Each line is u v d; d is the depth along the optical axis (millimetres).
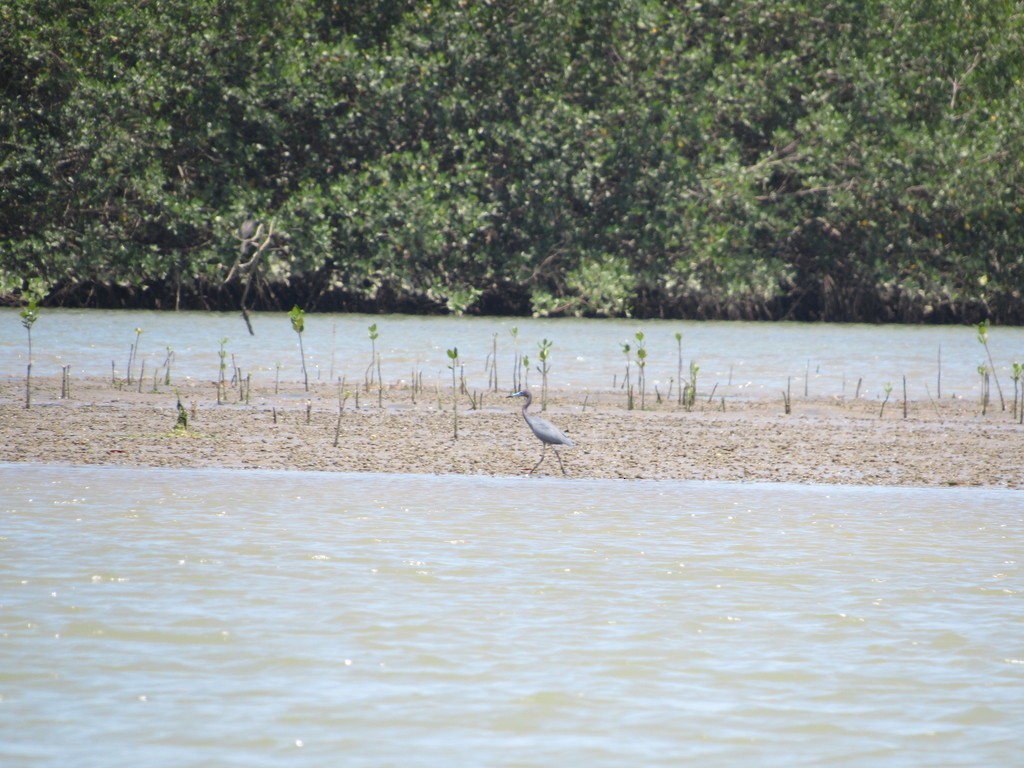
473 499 15922
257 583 11172
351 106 56125
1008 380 34125
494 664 9117
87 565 11672
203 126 54500
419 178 54344
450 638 9695
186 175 55969
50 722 7863
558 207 55688
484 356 37406
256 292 55500
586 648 9500
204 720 7938
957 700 8547
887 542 13609
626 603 10781
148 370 31547
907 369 36375
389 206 52875
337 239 54250
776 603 10891
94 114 51469
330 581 11297
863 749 7684
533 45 56188
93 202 52500
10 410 22984
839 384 32375
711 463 19453
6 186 51406
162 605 10383
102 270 52281
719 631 10039
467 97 55875
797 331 50656
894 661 9359
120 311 52438
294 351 37438
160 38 53969
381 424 22844
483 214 53688
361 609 10391
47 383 27891
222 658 9109
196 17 54562
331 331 44688
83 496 15312
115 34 53594
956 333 51344
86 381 28484
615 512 15211
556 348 40312
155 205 52844
